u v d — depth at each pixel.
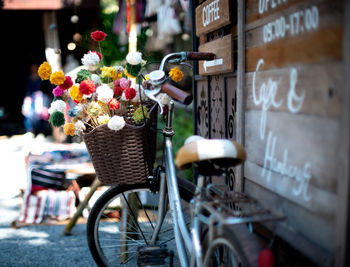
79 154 4.00
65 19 8.99
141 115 2.22
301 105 1.61
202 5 2.92
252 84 2.09
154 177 2.40
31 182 3.71
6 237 3.43
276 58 1.82
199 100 3.36
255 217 1.56
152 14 5.66
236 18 2.46
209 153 1.72
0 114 13.30
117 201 3.02
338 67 1.37
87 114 2.33
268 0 1.88
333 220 1.42
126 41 6.29
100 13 8.21
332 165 1.41
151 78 2.17
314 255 1.52
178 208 2.16
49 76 2.26
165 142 2.37
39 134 10.11
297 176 1.65
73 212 3.76
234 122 2.56
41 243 3.29
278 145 1.81
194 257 1.89
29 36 11.35
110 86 2.41
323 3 1.45
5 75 13.11
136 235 2.87
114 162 2.27
